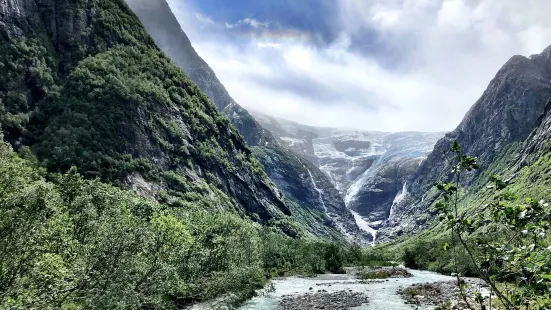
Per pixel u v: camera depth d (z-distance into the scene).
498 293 9.09
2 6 153.00
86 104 153.12
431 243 131.88
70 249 31.75
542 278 8.23
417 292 62.88
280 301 55.97
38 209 25.20
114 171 136.50
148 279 38.59
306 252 124.31
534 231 8.36
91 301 27.89
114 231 34.28
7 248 23.33
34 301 22.39
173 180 161.75
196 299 51.81
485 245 9.09
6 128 126.12
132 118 165.00
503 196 8.95
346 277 101.56
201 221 75.31
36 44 160.25
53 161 124.56
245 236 77.75
